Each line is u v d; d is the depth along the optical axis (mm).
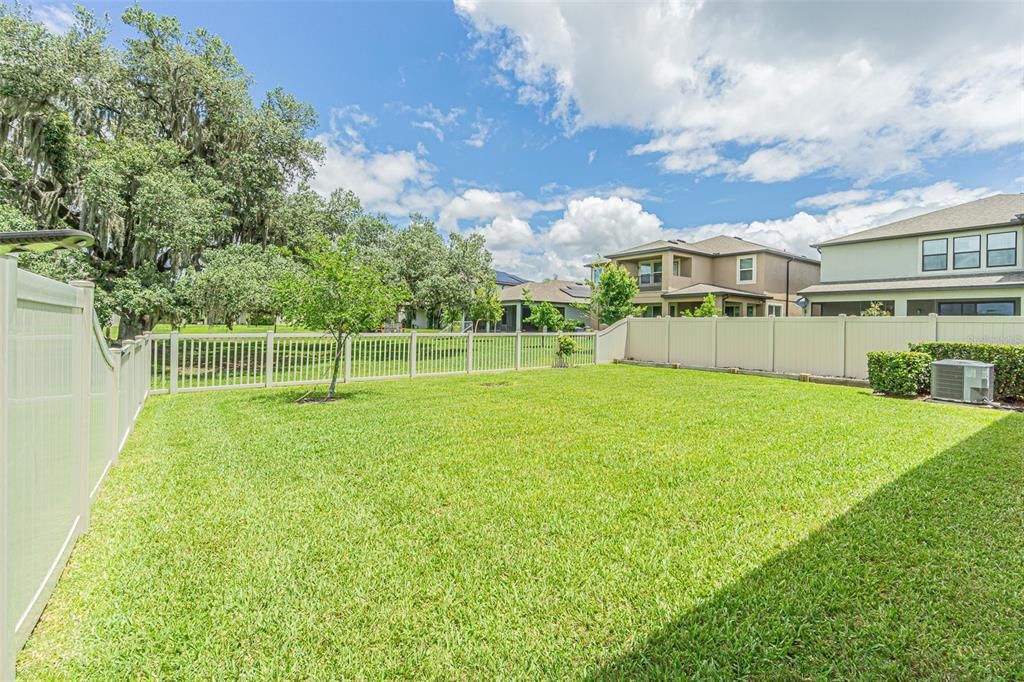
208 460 4262
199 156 14039
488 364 12211
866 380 9531
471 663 1813
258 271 11867
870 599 2186
